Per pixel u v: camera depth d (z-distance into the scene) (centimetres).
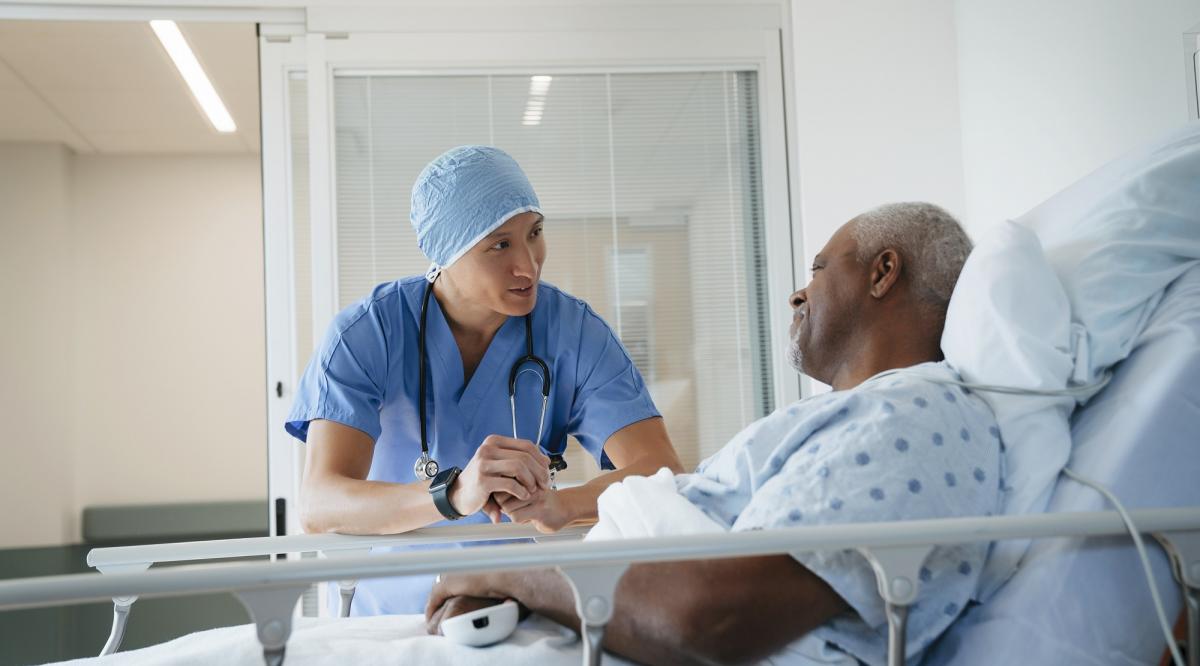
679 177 269
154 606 441
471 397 154
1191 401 85
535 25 266
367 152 261
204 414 548
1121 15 190
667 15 270
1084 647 77
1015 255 92
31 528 509
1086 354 90
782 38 274
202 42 393
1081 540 79
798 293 107
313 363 148
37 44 390
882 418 80
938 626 80
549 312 158
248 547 124
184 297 550
